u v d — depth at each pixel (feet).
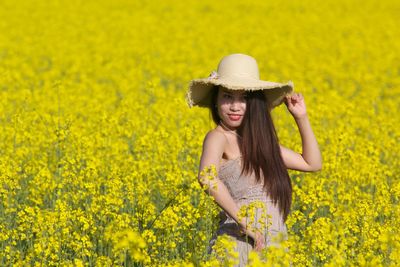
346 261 24.25
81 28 141.69
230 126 26.50
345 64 110.11
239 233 25.90
